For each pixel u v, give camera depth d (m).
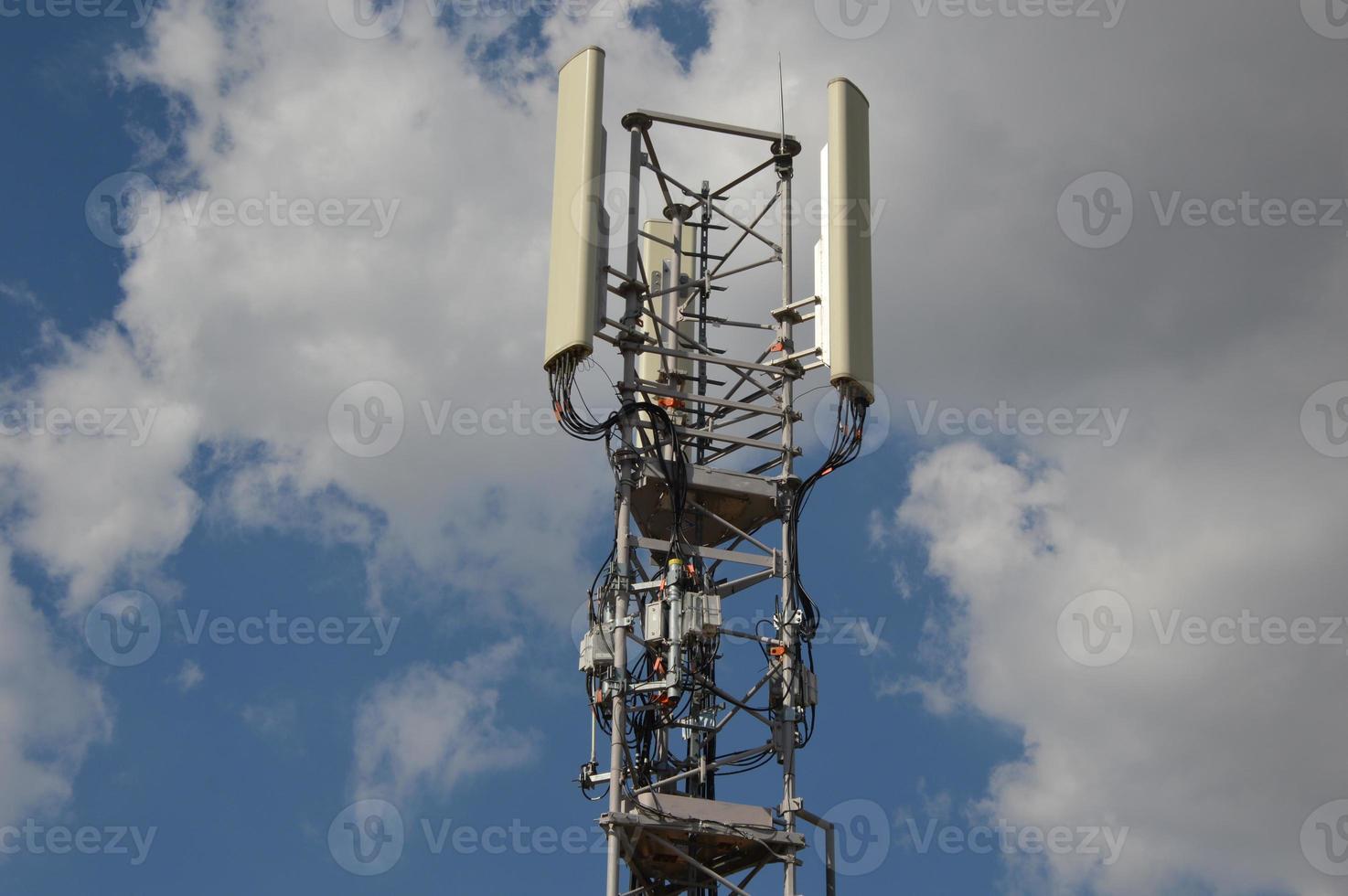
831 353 38.81
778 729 37.22
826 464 38.78
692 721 37.44
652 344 40.34
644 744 37.94
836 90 40.91
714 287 41.81
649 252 46.78
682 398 39.22
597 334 38.31
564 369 37.88
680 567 37.47
